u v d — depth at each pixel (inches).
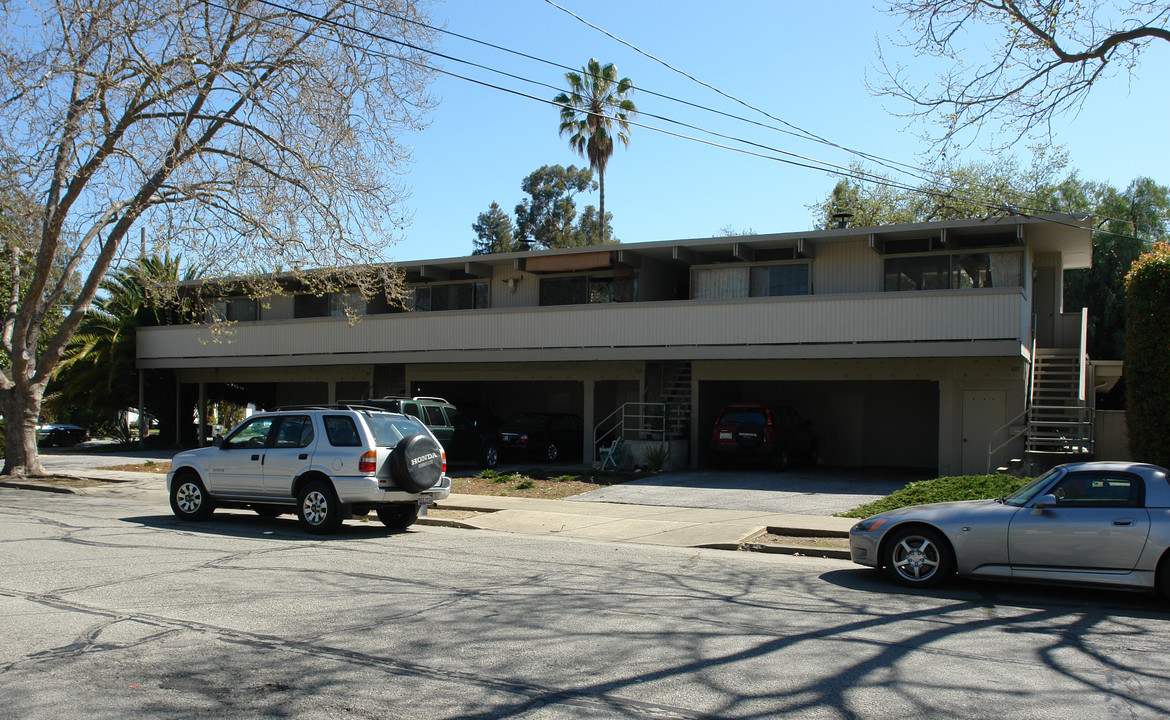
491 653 249.4
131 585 339.9
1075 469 346.0
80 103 657.0
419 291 1092.5
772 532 517.0
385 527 529.0
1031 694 215.8
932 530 356.5
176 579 352.2
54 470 894.4
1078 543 330.3
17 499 674.8
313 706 204.4
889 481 761.0
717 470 855.1
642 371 904.3
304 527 488.4
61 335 773.3
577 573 381.7
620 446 856.9
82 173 689.0
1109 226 1375.5
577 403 1121.4
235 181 693.3
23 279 943.0
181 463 533.6
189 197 693.9
